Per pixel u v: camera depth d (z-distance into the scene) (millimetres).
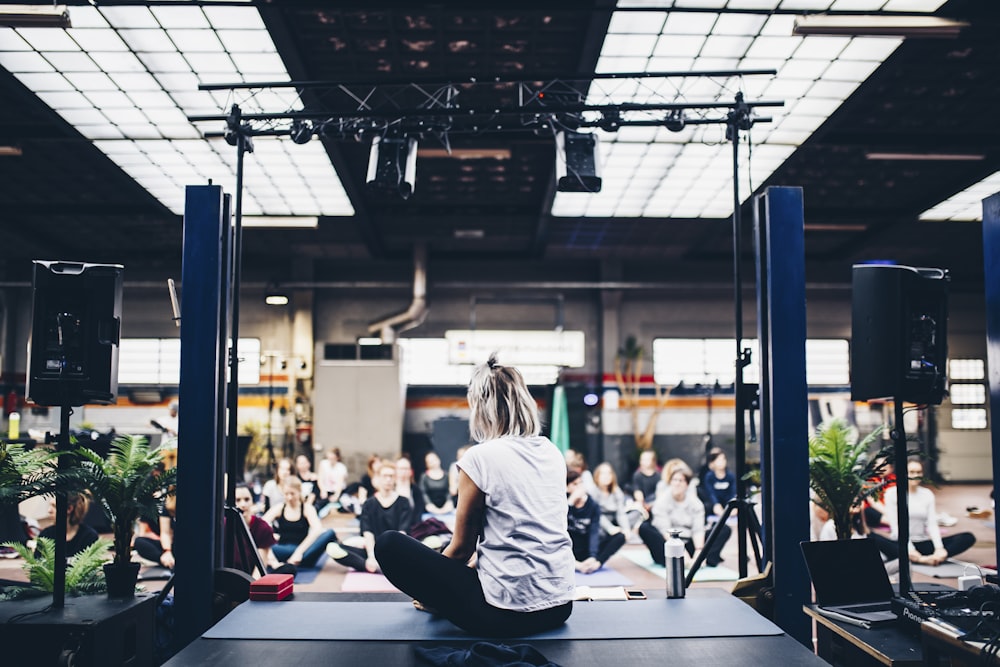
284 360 14531
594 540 6840
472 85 7750
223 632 3008
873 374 3670
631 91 7754
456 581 2848
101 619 3436
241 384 14492
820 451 4793
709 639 2916
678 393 14922
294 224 12227
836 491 4742
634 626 3070
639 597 3715
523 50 7324
